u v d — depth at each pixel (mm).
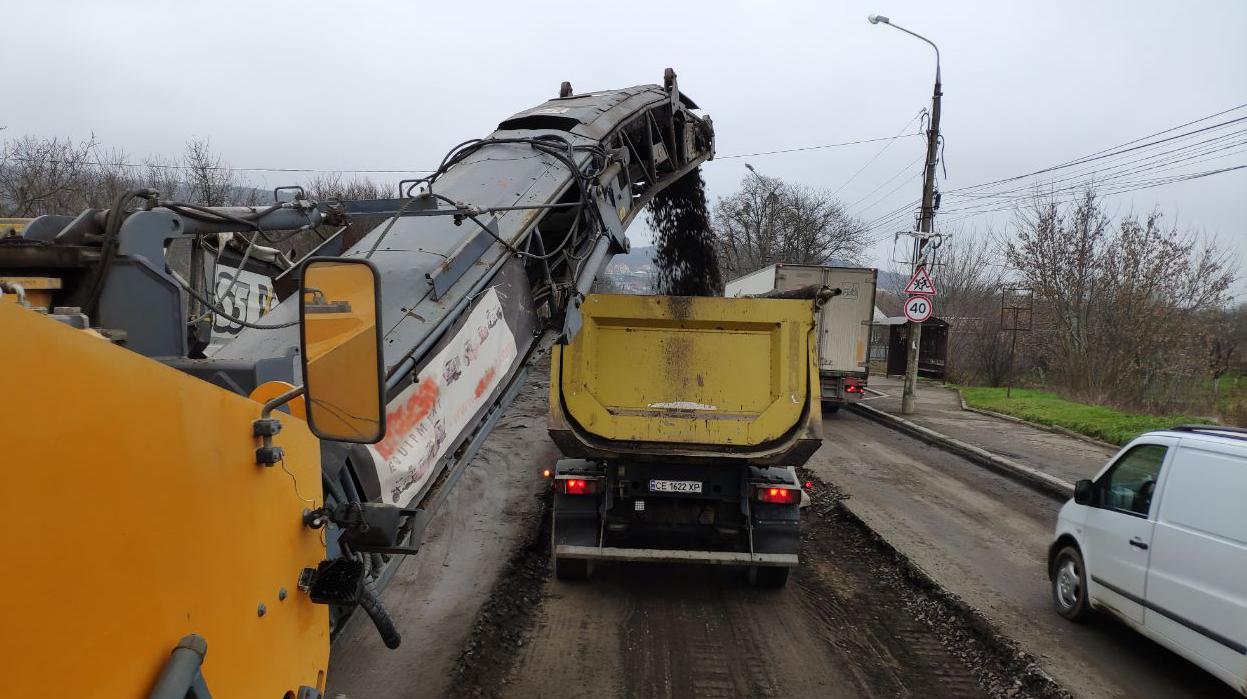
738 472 6520
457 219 3893
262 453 2100
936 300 42031
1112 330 21172
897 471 11789
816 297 6461
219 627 1845
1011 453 12836
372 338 2268
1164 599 5004
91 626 1389
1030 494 10422
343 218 3611
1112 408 18797
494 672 4988
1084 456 12656
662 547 6633
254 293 6582
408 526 3557
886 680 5020
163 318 2514
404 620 5664
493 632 5504
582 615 6000
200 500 1780
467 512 8766
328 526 2730
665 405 6469
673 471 6520
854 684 4949
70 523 1350
